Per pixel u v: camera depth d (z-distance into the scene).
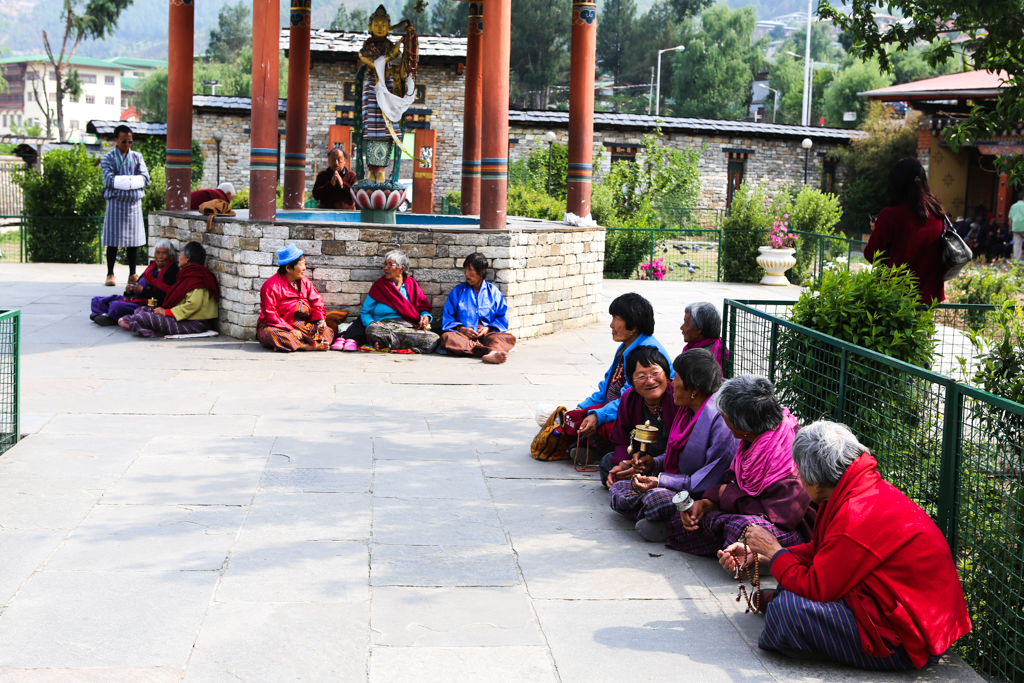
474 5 13.71
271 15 10.04
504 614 4.07
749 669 3.68
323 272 10.17
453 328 9.96
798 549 3.96
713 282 19.14
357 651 3.69
